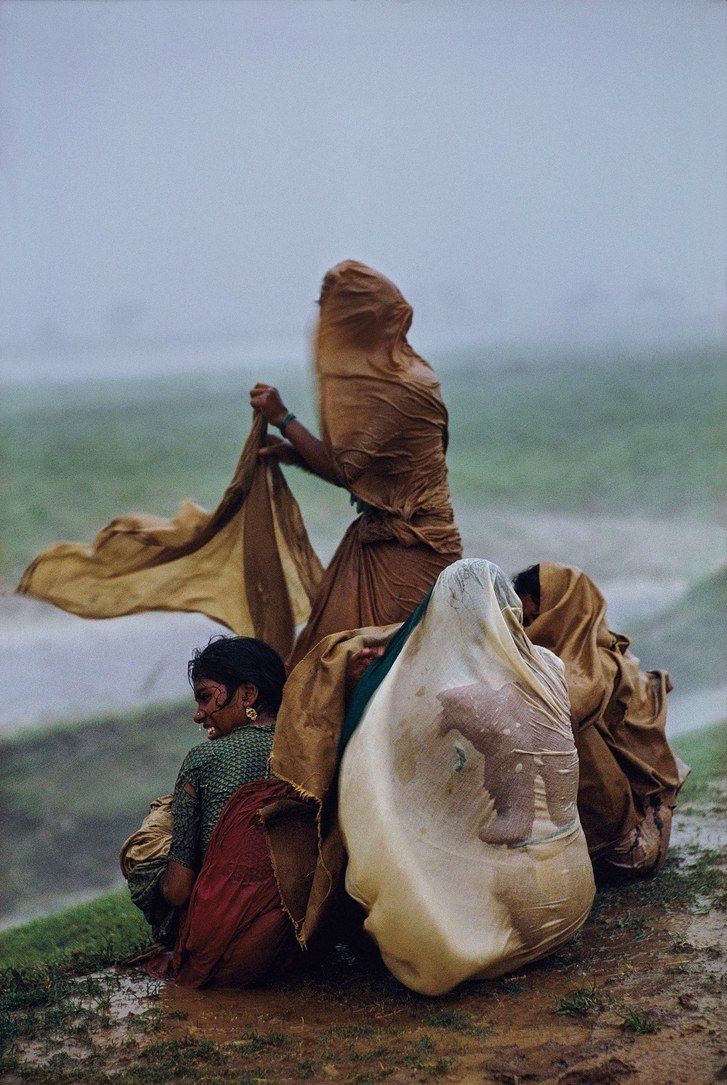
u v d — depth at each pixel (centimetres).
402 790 368
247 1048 346
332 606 523
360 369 511
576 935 412
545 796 373
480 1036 344
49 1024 371
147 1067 338
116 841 907
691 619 1266
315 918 380
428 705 372
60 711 1145
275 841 388
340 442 511
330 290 517
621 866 459
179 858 402
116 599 571
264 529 559
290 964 398
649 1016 347
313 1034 355
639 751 477
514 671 379
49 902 817
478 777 366
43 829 927
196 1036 357
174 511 2177
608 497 2023
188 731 1111
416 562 512
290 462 555
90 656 1305
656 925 416
